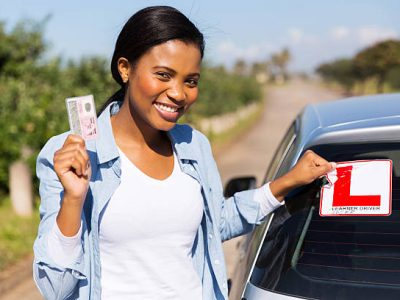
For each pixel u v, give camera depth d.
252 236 2.65
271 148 17.41
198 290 2.04
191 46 1.93
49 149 1.93
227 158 15.52
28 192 8.31
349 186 2.21
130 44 1.93
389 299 1.91
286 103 47.31
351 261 2.04
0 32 12.70
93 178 1.93
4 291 5.70
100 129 1.96
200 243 2.11
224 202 2.30
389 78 56.00
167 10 1.93
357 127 2.47
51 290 1.82
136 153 1.99
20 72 12.12
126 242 1.92
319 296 1.97
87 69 12.55
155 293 1.95
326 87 85.00
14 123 8.75
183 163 2.04
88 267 1.89
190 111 15.88
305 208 2.27
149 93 1.92
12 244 6.83
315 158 2.23
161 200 1.95
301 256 2.11
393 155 2.27
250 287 2.14
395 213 2.12
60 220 1.76
